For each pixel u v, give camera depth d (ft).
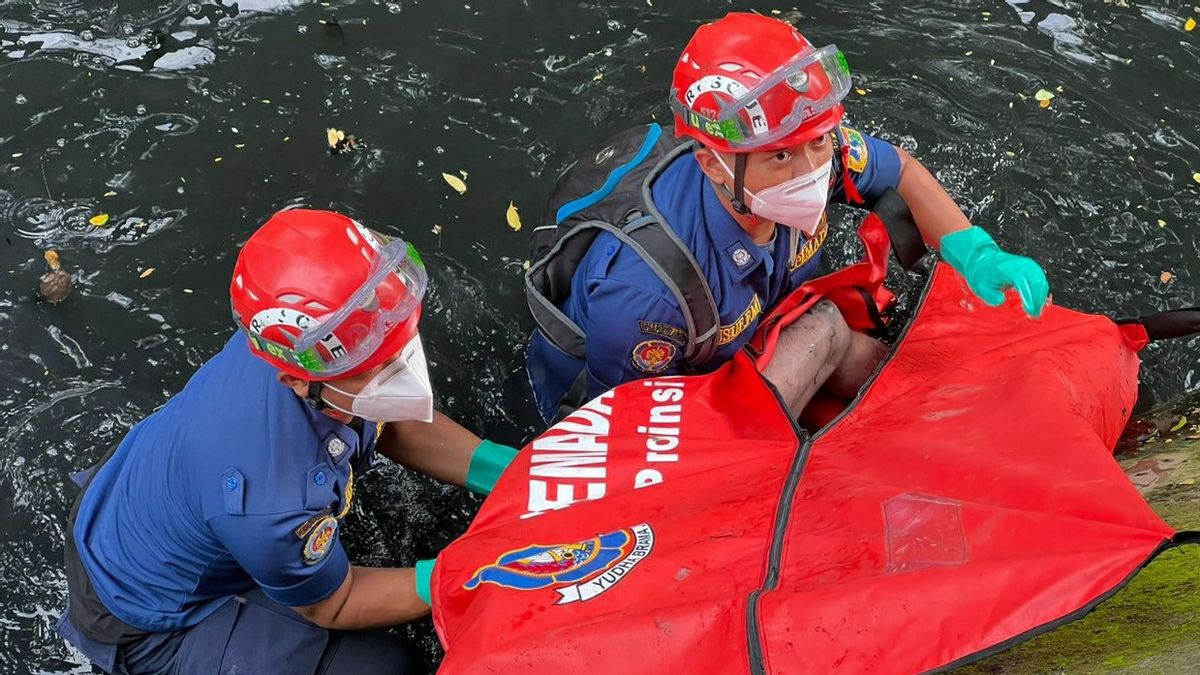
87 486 8.79
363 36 14.19
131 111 13.28
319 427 7.79
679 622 6.60
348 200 12.60
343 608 8.37
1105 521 6.33
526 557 7.82
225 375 7.91
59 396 11.05
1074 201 12.49
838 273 9.78
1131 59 13.92
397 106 13.48
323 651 8.68
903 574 6.32
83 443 10.80
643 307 8.68
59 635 9.62
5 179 12.63
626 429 8.64
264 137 13.12
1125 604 6.97
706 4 14.67
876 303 10.49
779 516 7.43
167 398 11.14
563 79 13.80
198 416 7.79
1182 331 9.30
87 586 8.52
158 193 12.59
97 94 13.43
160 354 11.40
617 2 14.67
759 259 8.85
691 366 9.50
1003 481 6.97
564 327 9.57
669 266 8.60
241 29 14.17
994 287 9.20
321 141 13.11
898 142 13.03
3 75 13.56
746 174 8.10
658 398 8.74
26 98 13.35
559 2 14.67
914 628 6.10
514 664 6.81
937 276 9.69
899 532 6.86
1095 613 7.02
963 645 5.98
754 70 7.75
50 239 12.19
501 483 8.56
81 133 13.07
